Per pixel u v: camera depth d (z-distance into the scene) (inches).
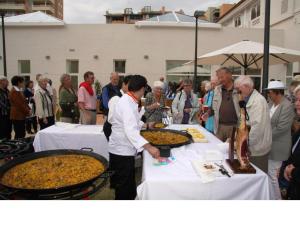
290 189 80.0
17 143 111.8
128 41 496.1
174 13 554.9
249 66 242.8
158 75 500.4
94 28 493.4
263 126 93.6
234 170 73.9
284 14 486.0
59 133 141.1
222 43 495.2
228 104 135.5
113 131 97.3
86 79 187.3
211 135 128.7
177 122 190.7
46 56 496.1
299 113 91.0
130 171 97.3
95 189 73.6
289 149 106.0
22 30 494.3
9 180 76.6
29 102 278.8
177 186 69.7
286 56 207.2
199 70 434.9
